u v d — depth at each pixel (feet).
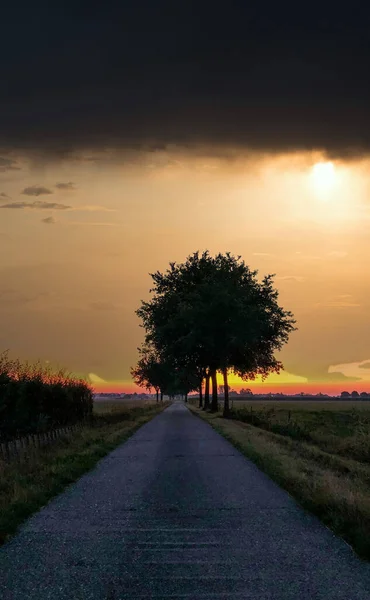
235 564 24.16
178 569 23.45
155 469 54.34
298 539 28.27
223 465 57.06
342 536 28.55
